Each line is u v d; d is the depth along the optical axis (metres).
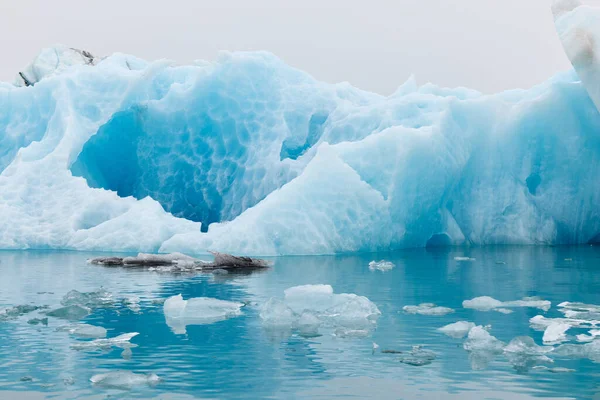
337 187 13.92
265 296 7.76
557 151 16.20
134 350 5.11
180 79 18.91
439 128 15.14
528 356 4.89
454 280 9.26
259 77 17.70
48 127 17.03
